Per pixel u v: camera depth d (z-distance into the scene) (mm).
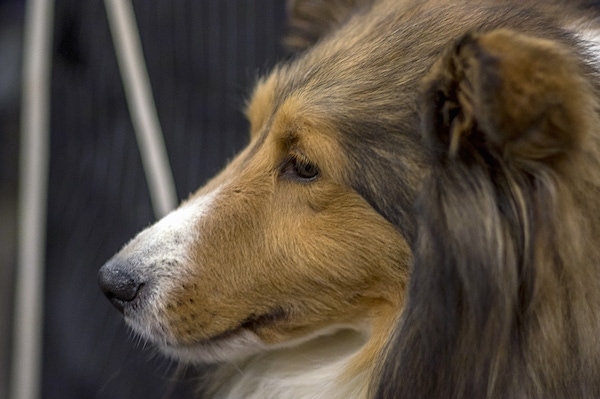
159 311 2631
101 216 3697
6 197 3848
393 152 2312
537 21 2445
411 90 2328
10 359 3854
